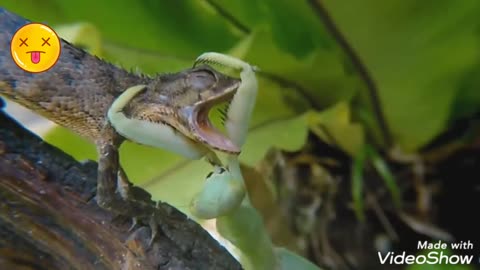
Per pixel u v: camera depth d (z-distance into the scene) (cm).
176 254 31
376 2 43
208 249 32
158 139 29
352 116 48
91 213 32
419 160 49
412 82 46
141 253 31
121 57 47
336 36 44
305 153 50
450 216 49
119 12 48
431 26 43
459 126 49
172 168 43
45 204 32
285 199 50
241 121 30
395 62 45
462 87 47
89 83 31
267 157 50
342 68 46
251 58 46
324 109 48
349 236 50
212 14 48
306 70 46
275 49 45
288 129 46
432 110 47
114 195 30
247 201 32
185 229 32
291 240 49
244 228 32
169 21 48
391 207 49
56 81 32
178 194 42
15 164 32
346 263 50
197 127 29
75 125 32
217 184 31
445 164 49
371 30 44
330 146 50
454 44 44
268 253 33
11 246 33
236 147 29
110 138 30
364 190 50
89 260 32
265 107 47
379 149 49
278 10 45
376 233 49
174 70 47
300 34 46
